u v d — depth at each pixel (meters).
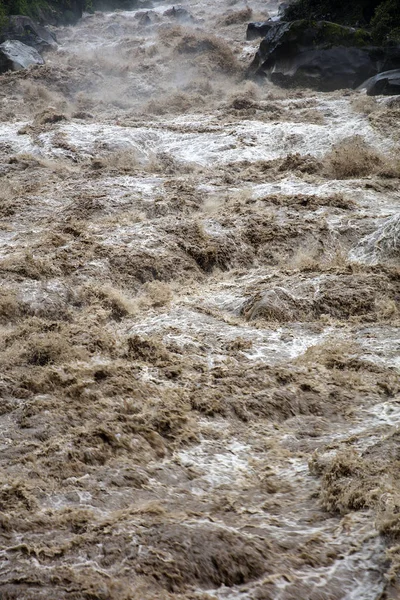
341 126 26.14
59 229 16.11
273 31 37.75
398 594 5.75
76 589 5.70
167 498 7.19
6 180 21.73
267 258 15.42
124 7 69.31
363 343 11.02
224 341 11.20
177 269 14.51
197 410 8.92
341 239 15.90
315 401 9.26
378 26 36.00
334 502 6.89
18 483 7.09
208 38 41.12
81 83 38.62
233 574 5.95
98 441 7.93
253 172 21.75
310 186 19.48
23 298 12.34
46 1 59.91
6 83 38.09
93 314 12.26
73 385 9.15
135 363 10.12
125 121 29.62
